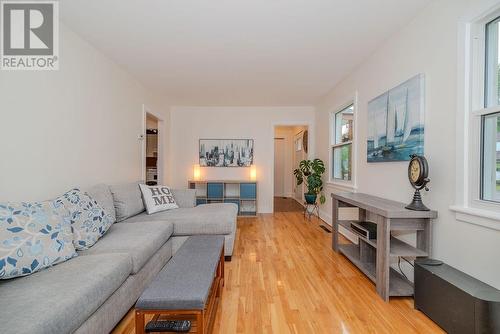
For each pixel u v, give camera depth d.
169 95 4.36
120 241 1.80
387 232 1.76
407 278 2.04
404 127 2.07
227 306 1.71
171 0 1.83
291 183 7.99
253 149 5.18
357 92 3.08
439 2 1.73
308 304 1.73
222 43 2.48
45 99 1.95
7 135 1.66
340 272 2.26
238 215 4.84
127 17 2.04
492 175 1.44
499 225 1.30
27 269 1.21
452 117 1.62
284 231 3.71
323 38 2.38
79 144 2.33
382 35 2.32
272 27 2.19
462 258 1.53
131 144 3.39
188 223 2.54
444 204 1.67
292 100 4.69
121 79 3.12
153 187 3.08
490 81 1.47
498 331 1.18
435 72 1.77
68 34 2.18
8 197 1.66
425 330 1.45
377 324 1.51
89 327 1.16
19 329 0.83
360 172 2.99
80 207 1.78
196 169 5.12
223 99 4.62
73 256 1.47
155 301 1.07
